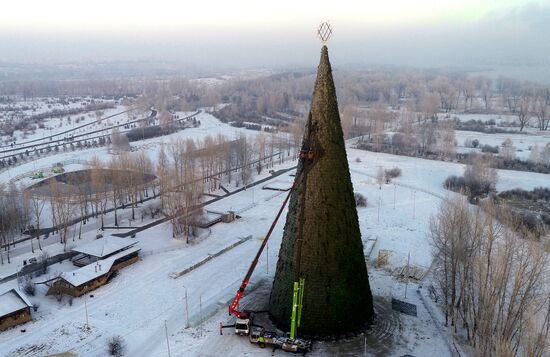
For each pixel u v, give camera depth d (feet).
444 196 323.78
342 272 144.97
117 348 147.23
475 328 147.54
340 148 146.10
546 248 177.78
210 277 199.93
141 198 325.01
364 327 152.87
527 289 139.03
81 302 180.96
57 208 259.39
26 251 240.94
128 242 230.27
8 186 341.62
